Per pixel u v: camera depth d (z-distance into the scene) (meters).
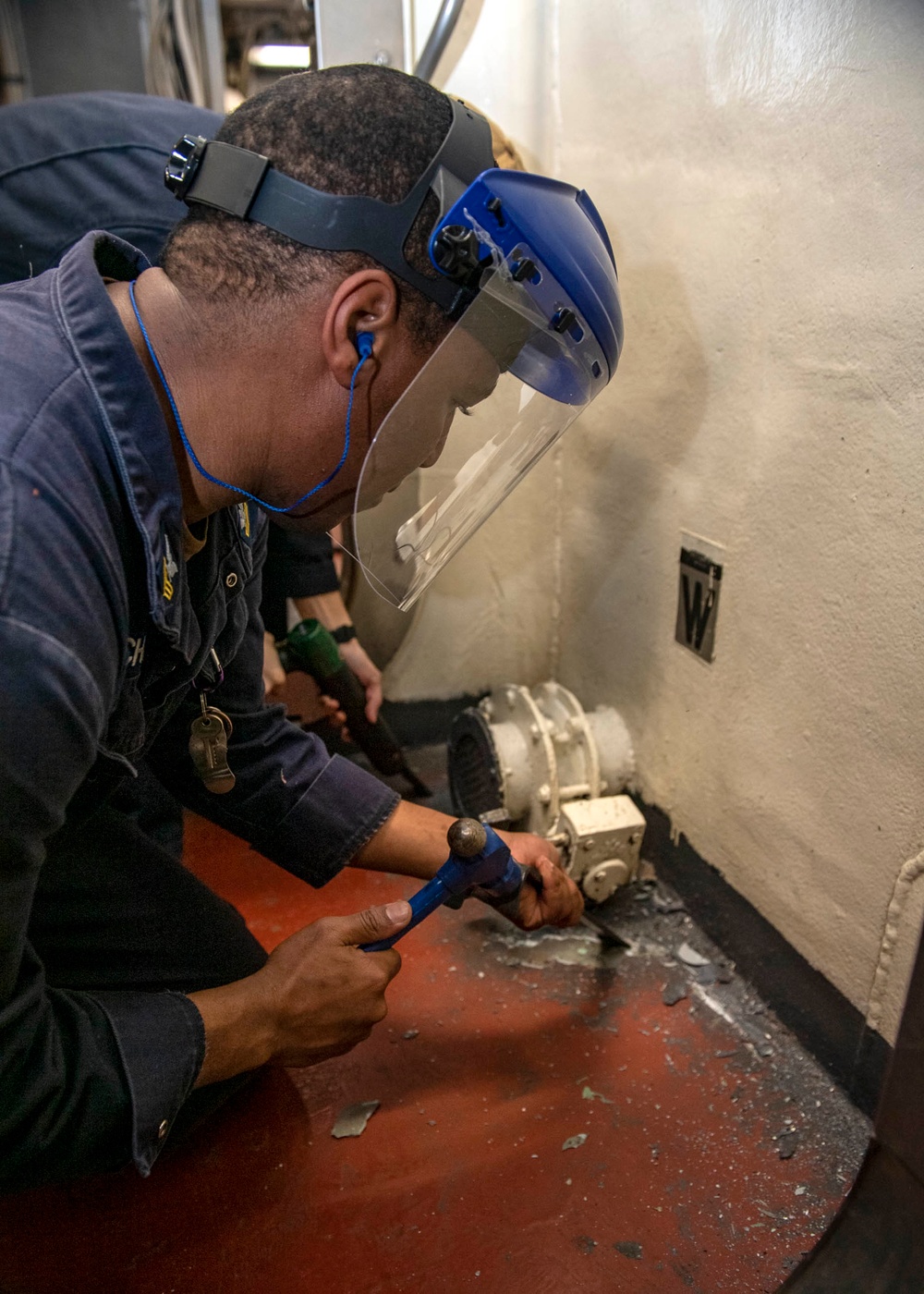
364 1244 0.96
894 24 0.84
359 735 1.64
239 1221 0.99
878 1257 0.71
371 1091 1.14
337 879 1.53
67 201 1.16
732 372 1.17
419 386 0.66
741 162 1.09
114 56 2.19
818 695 1.09
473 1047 1.21
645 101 1.26
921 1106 0.66
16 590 0.55
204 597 0.82
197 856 1.59
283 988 0.85
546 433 0.83
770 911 1.24
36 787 0.58
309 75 0.67
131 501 0.64
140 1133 0.74
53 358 0.62
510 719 1.58
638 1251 0.94
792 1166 1.04
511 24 1.50
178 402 0.67
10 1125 0.66
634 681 1.55
